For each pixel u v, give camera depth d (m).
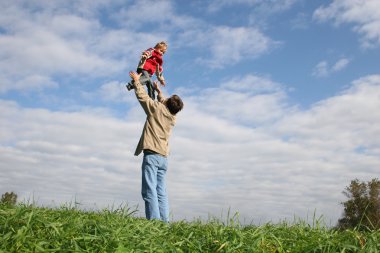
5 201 5.53
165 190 7.54
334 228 5.46
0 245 3.69
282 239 4.80
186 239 4.55
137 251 4.01
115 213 5.72
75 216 5.30
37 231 4.25
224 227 5.21
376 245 4.38
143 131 7.42
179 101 7.40
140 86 7.48
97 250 3.97
